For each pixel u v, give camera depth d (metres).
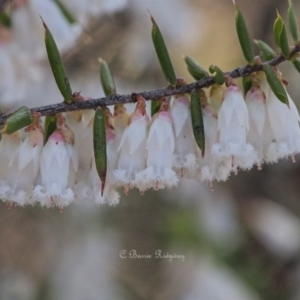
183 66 0.69
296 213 0.73
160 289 0.57
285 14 0.82
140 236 0.59
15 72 0.38
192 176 0.34
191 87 0.34
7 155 0.34
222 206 0.67
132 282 0.57
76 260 0.57
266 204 0.71
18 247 0.59
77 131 0.34
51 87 0.45
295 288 0.63
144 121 0.34
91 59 0.57
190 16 0.65
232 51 0.81
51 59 0.34
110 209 0.61
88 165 0.34
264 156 0.34
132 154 0.34
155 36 0.34
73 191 0.34
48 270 0.57
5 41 0.37
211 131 0.34
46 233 0.60
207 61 0.78
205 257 0.58
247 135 0.34
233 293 0.56
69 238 0.59
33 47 0.38
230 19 0.82
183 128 0.34
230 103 0.34
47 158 0.34
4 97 0.38
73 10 0.38
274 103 0.34
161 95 0.34
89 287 0.56
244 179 0.73
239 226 0.68
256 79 0.34
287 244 0.66
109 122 0.34
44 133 0.34
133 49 0.60
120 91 0.60
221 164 0.34
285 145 0.34
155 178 0.33
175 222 0.59
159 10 0.61
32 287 0.56
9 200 0.34
